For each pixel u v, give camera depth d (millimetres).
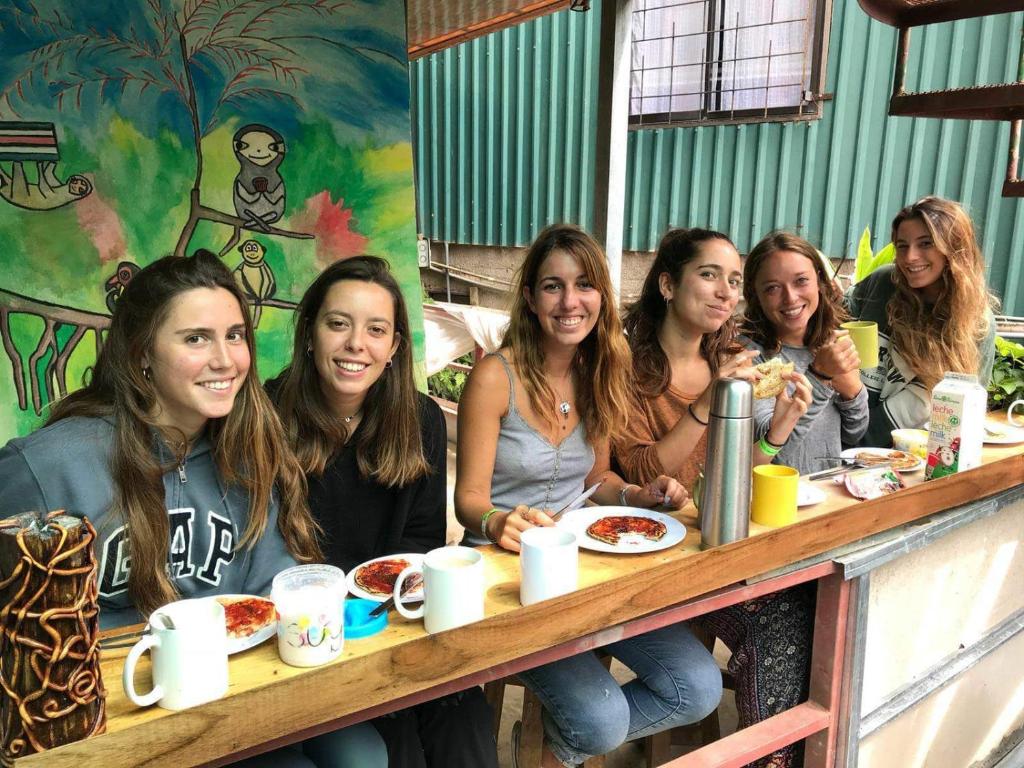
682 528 1520
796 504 1554
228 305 1354
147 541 1367
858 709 1778
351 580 1329
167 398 1379
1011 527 2174
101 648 1111
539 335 1954
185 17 2861
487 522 1585
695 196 6113
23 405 2721
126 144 2807
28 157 2635
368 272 1625
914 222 2443
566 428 2021
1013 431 2186
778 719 1745
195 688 955
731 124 5816
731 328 2199
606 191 3811
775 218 5746
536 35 6668
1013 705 2418
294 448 1715
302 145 3164
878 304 2729
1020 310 4820
